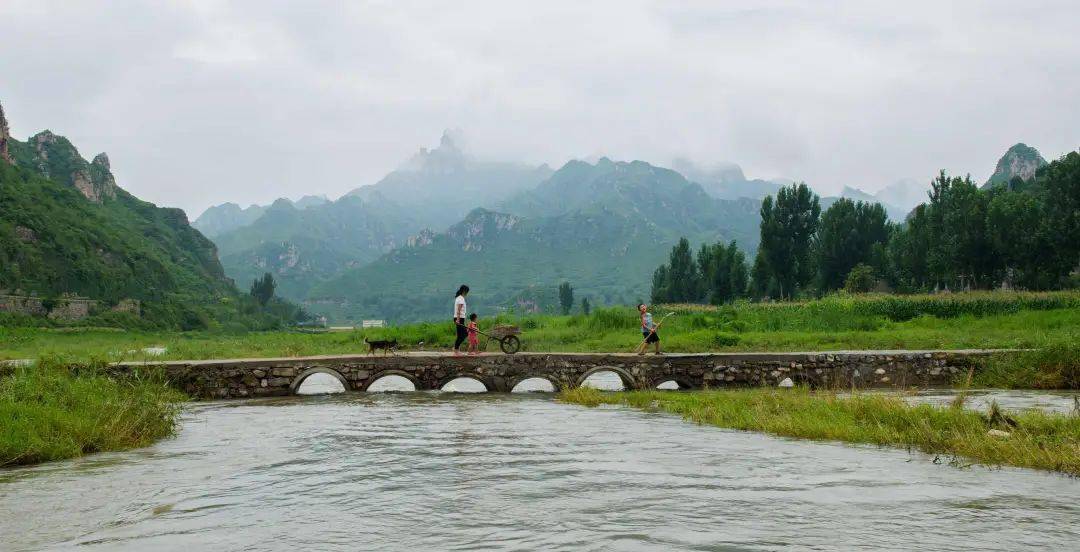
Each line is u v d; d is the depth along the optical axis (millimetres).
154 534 6098
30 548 5715
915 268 91500
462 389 23312
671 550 5508
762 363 23453
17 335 64250
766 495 7496
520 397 20188
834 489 7805
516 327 24344
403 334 38438
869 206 102562
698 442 11438
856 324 41000
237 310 163500
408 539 5875
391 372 22312
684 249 136125
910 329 39281
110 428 11289
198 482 8367
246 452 10633
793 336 35000
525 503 7168
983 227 80312
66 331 80438
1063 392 20328
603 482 8203
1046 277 76500
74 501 7395
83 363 19031
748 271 113562
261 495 7629
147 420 12422
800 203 98750
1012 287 85062
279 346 35031
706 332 36812
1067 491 7672
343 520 6523
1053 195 79062
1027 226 78062
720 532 6035
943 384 23906
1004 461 9398
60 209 135750
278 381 21141
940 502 7156
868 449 10703
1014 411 14234
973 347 29453
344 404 18156
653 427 13391
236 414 16031
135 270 137625
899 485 8000
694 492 7656
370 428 13297
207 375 20344
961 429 11305
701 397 17719
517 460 9727
